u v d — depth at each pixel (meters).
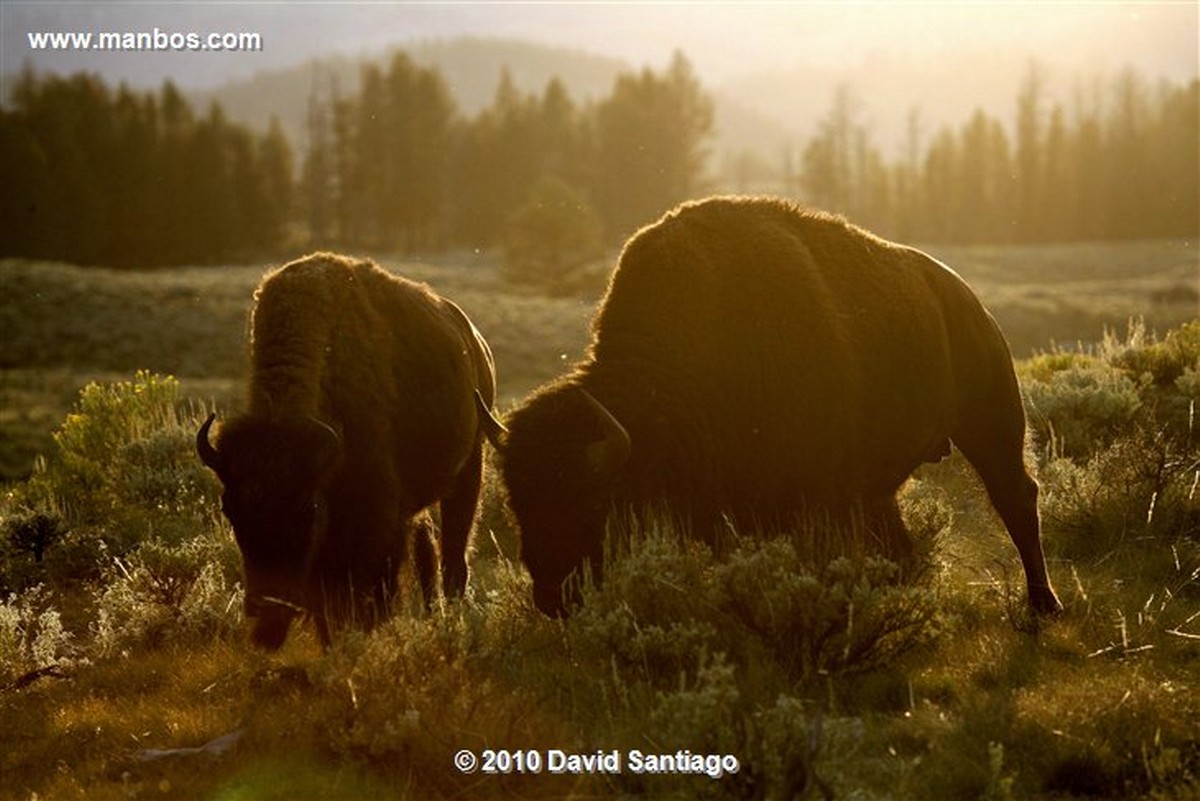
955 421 22.17
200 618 22.41
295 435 17.00
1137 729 14.15
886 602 16.98
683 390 18.77
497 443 17.53
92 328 171.00
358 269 21.33
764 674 16.19
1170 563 22.59
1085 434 31.86
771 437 19.36
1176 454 28.50
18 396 119.62
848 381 19.75
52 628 22.00
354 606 18.41
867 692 16.42
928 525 24.12
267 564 16.53
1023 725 14.48
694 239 19.92
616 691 15.92
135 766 15.26
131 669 20.52
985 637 18.39
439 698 15.15
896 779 13.80
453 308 25.00
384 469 19.64
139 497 34.94
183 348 163.62
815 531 18.95
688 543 17.94
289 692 17.38
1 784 15.25
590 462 17.16
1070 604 20.59
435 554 23.22
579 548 17.20
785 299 19.55
